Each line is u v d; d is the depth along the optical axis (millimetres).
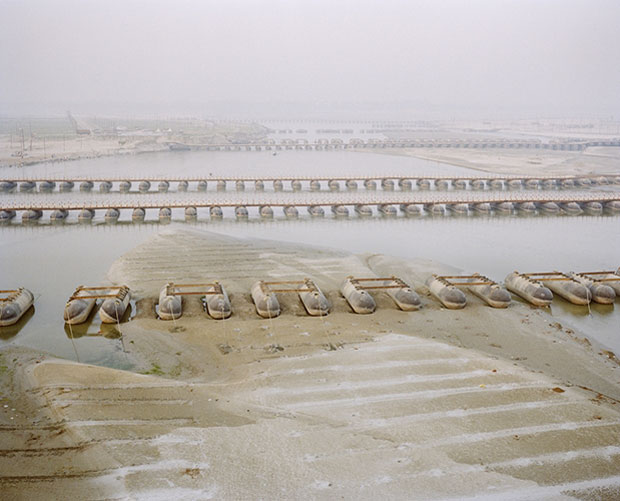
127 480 21734
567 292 45125
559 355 35156
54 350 35438
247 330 37594
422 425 26047
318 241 65000
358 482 22000
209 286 44781
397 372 31391
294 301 43062
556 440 25031
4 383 30109
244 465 22859
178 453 23516
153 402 27906
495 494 21453
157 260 53000
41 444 24078
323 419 26516
